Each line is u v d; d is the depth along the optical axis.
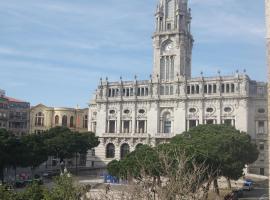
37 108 189.50
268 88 39.78
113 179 104.38
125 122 164.88
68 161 172.62
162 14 167.38
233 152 98.44
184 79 156.12
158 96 159.00
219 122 148.38
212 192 92.50
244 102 145.38
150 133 158.50
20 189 91.00
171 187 34.97
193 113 153.00
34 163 108.62
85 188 53.19
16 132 178.12
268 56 40.41
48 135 135.00
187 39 166.25
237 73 147.75
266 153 141.25
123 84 166.50
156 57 164.75
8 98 183.62
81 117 196.75
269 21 40.75
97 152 165.12
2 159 97.31
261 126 144.00
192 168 60.56
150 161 63.22
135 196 35.91
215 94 150.38
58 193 49.53
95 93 175.00
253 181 123.81
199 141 97.44
